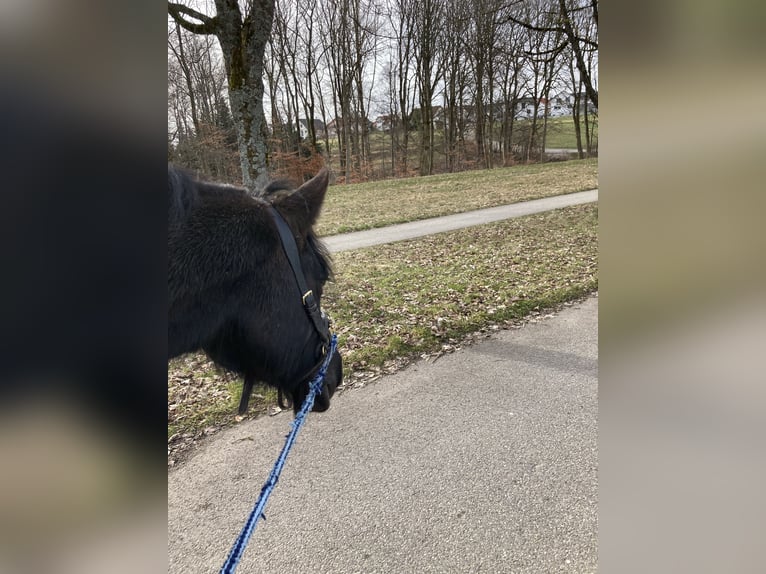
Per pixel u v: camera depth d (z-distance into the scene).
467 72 33.75
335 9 29.52
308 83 33.06
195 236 1.30
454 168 36.31
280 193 1.67
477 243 9.74
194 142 21.77
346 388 3.98
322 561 2.26
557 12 8.65
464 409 3.55
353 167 35.59
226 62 5.68
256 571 2.21
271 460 3.06
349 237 11.40
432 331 5.11
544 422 3.33
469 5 28.80
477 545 2.30
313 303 1.66
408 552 2.29
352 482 2.80
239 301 1.42
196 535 2.44
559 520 2.43
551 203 15.04
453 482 2.75
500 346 4.71
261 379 1.76
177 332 1.29
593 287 6.46
